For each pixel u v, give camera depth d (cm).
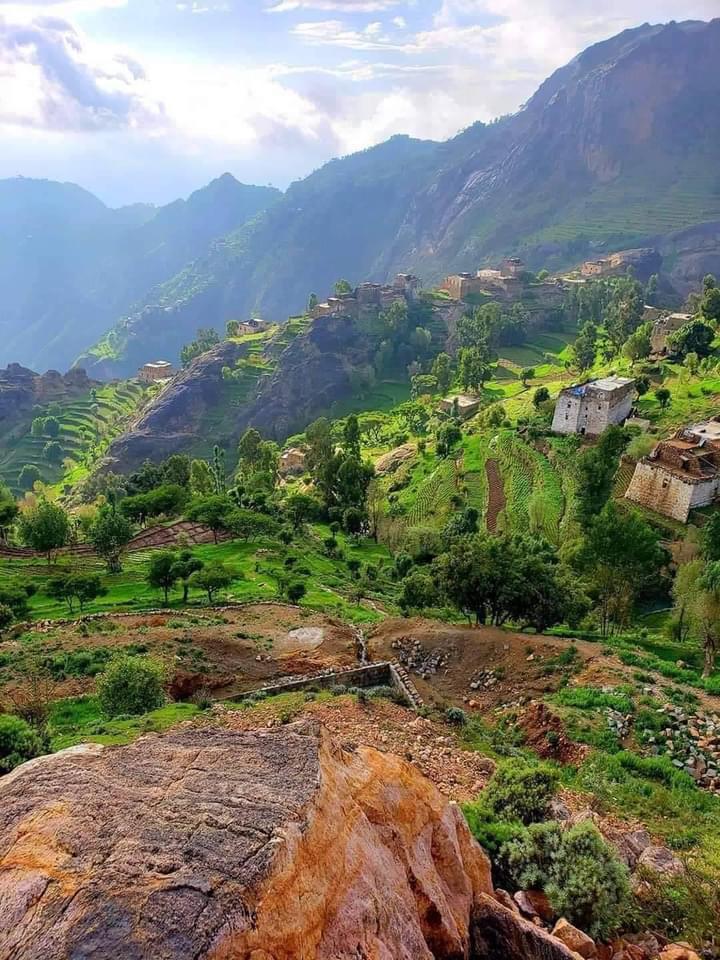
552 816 1619
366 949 812
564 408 9981
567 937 1196
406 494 10494
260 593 5378
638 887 1468
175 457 11481
